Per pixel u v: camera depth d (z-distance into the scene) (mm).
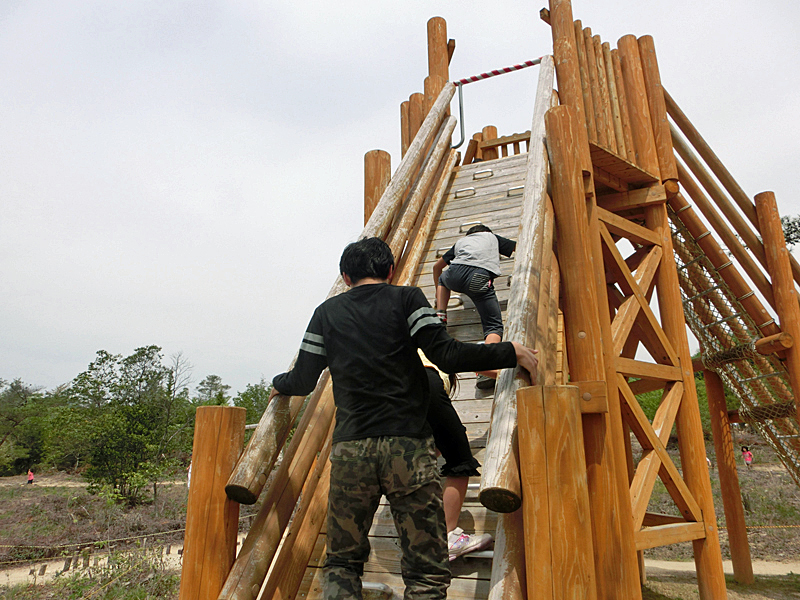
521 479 1889
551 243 3221
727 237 7164
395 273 4320
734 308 7145
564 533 1741
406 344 1909
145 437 18984
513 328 2463
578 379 3297
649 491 4461
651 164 5543
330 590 1715
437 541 1765
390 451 1752
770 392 7238
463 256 3609
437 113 5891
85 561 8742
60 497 18391
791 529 10430
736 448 22156
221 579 2027
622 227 5102
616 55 5871
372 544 2773
